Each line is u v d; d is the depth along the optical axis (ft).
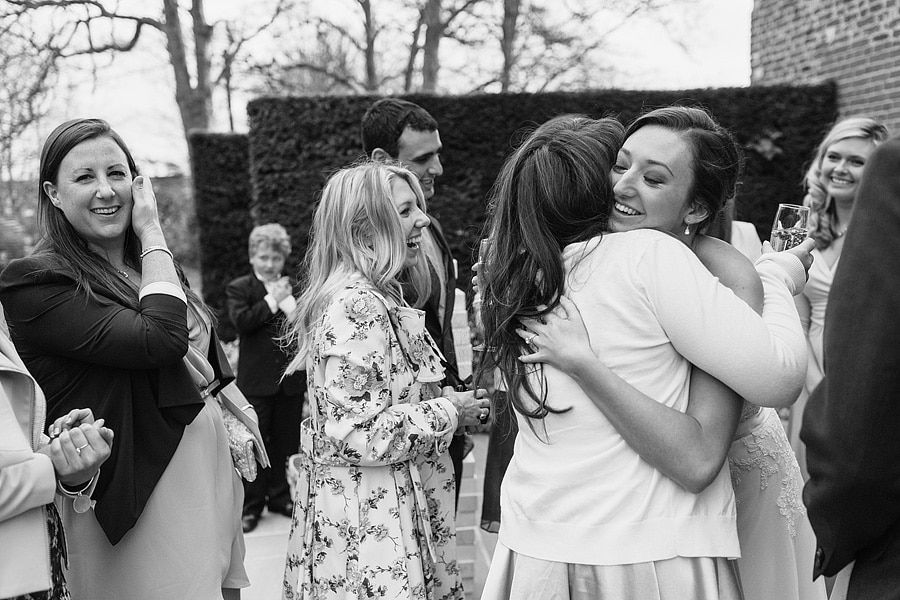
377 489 6.84
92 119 7.17
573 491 4.66
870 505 3.75
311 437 7.14
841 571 4.64
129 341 6.45
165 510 6.95
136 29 37.88
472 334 9.71
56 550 5.45
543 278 4.81
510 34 39.60
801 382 4.37
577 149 4.92
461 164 21.25
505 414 7.30
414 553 6.89
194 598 7.04
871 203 3.76
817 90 21.43
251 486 14.15
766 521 5.98
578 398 4.71
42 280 6.61
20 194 38.14
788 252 5.18
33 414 5.37
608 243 4.77
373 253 6.97
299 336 7.48
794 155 21.65
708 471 4.45
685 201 4.71
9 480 4.83
